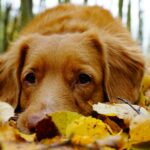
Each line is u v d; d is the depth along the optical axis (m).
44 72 0.53
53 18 0.71
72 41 0.56
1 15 1.50
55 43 0.56
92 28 0.64
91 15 0.71
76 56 0.54
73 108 0.51
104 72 0.58
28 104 0.55
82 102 0.53
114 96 0.58
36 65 0.54
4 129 0.35
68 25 0.66
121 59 0.60
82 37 0.58
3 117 0.41
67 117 0.39
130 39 0.70
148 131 0.36
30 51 0.57
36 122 0.43
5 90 0.61
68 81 0.53
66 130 0.37
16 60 0.59
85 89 0.53
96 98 0.56
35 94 0.53
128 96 0.59
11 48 0.64
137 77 0.61
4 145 0.31
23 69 0.58
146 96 0.66
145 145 0.36
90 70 0.54
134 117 0.42
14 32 1.26
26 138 0.35
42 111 0.46
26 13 1.05
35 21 0.74
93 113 0.52
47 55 0.54
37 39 0.58
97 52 0.58
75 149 0.31
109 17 0.73
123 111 0.44
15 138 0.34
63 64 0.53
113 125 0.43
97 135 0.37
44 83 0.52
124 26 0.75
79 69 0.53
